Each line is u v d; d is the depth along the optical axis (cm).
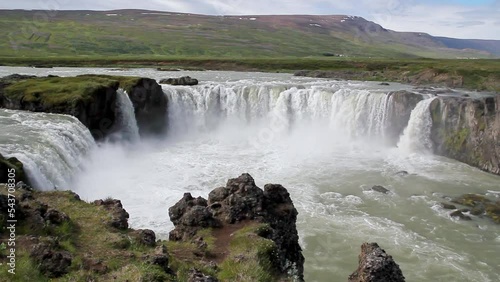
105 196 3350
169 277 1309
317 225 2967
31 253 1321
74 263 1366
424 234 2916
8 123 3872
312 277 2312
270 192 2139
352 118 5878
